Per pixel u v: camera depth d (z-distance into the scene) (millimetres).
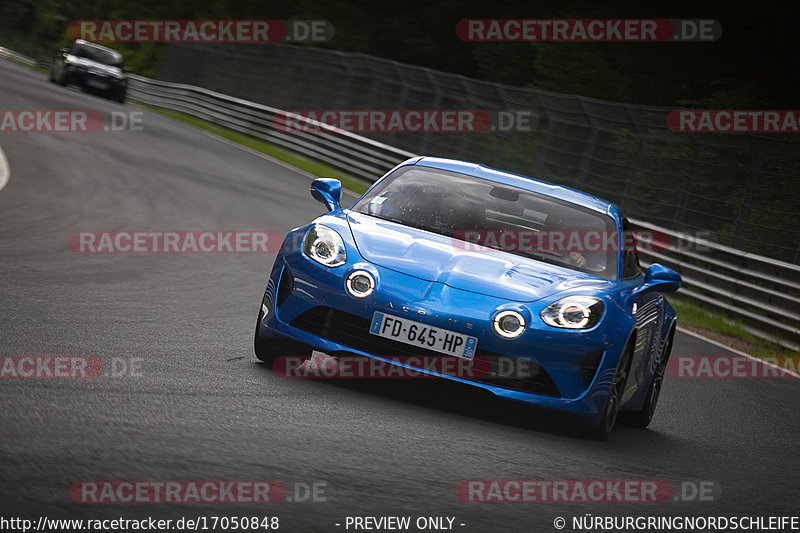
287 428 14727
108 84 110312
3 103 80938
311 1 175375
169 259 32750
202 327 22484
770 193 66438
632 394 20734
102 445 12297
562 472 15141
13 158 53031
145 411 14352
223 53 139500
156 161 66688
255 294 28922
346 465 13258
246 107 108000
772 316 44000
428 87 91438
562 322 17609
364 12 171625
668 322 23016
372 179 84500
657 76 129500
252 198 57219
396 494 12305
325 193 21844
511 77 141375
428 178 22297
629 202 69375
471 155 84875
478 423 17516
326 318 18156
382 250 18641
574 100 73062
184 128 101562
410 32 163375
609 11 137750
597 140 77062
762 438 21750
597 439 18297
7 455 11273
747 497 15734
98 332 19906
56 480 10703
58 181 47906
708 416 23719
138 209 43844
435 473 13656
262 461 12766
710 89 126625
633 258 22188
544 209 21516
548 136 76562
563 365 17484
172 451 12555
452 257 18719
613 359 17859
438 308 17500
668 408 24172
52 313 21125
